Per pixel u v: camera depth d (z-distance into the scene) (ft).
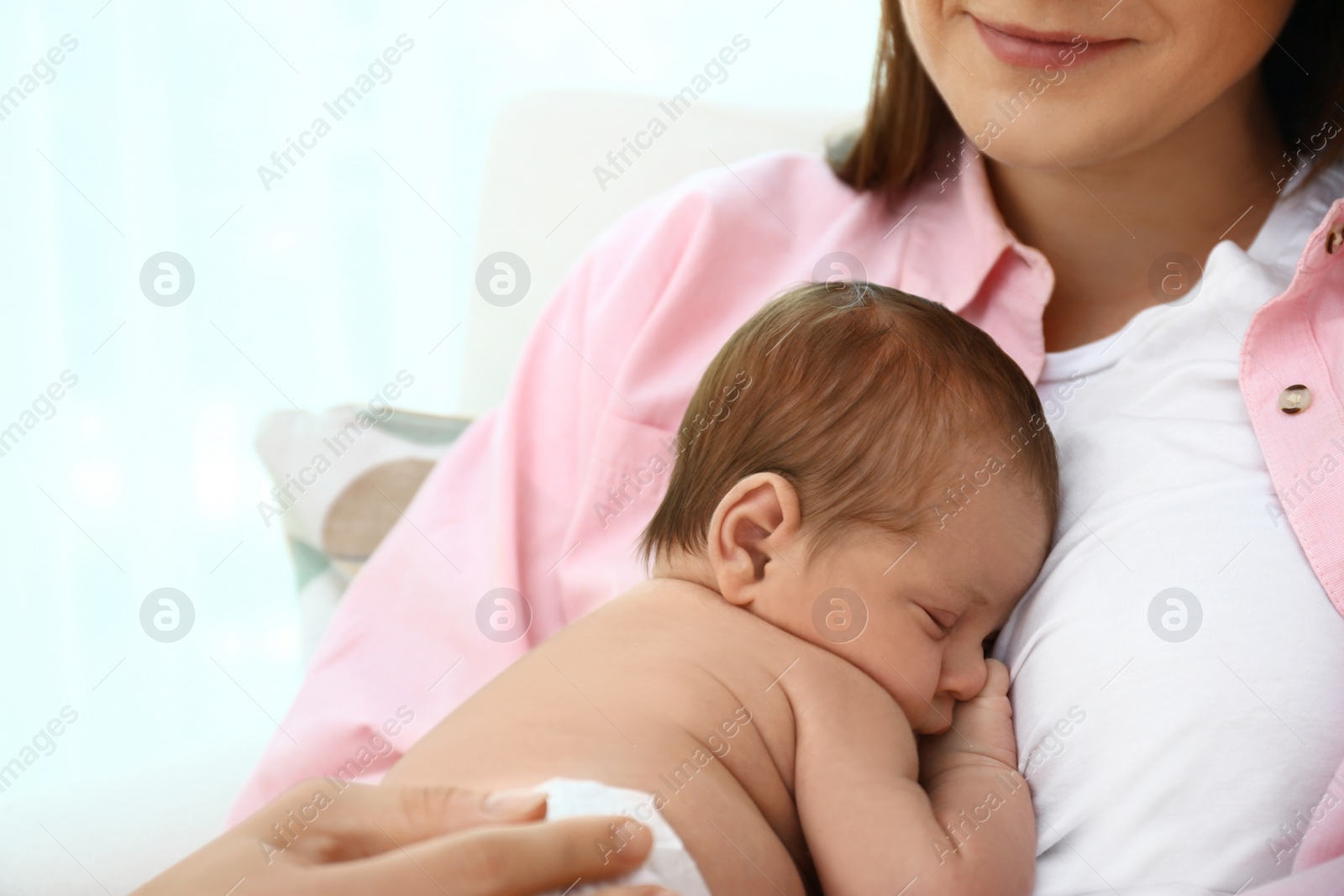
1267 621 2.32
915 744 2.60
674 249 3.76
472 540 3.66
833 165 4.04
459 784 2.35
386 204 6.08
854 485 2.74
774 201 3.89
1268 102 3.28
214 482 5.53
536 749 2.40
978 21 2.81
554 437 3.73
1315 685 2.24
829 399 2.82
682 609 2.78
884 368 2.83
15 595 5.45
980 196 3.35
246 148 5.94
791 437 2.82
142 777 3.39
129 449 5.61
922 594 2.69
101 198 5.81
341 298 6.02
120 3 5.78
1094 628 2.48
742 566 2.76
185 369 5.79
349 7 5.98
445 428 4.40
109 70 5.81
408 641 3.50
